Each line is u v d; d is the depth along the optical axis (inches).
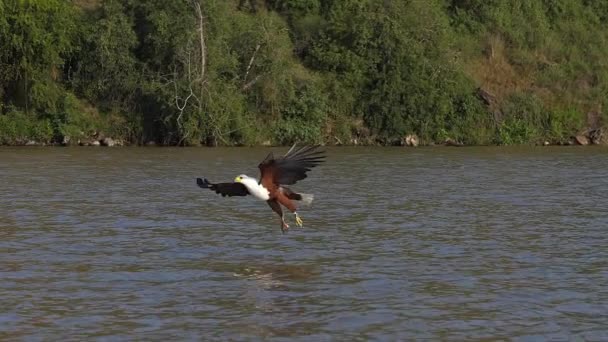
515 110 2335.1
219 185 485.4
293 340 441.7
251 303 514.0
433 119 2247.8
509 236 752.3
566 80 2449.6
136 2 2123.5
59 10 2055.9
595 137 2341.3
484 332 457.4
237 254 665.6
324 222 830.5
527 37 2527.1
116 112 2086.6
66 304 509.0
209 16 2082.9
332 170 1408.7
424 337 447.8
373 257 654.5
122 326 465.1
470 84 2338.8
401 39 2207.2
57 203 943.0
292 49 2272.4
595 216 876.6
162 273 593.6
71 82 2105.1
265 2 2417.6
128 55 2095.2
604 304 514.3
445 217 866.1
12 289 544.1
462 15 2527.1
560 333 455.8
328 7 2375.7
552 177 1301.7
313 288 551.8
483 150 2005.4
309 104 2159.2
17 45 2000.5
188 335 449.4
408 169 1433.3
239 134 2063.2
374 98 2196.1
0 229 768.9
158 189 1081.4
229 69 2095.2
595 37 2588.6
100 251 670.5
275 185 487.8
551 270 609.6
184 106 2007.9
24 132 2030.0
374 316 486.0
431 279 578.6
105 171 1331.2
